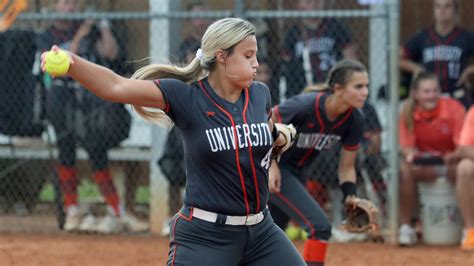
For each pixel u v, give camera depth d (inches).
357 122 760.3
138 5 1445.6
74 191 1248.2
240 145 509.0
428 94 1146.0
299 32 1213.7
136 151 1325.0
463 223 1145.4
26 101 1277.1
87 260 1024.2
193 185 518.0
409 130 1168.2
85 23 1229.1
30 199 1396.4
